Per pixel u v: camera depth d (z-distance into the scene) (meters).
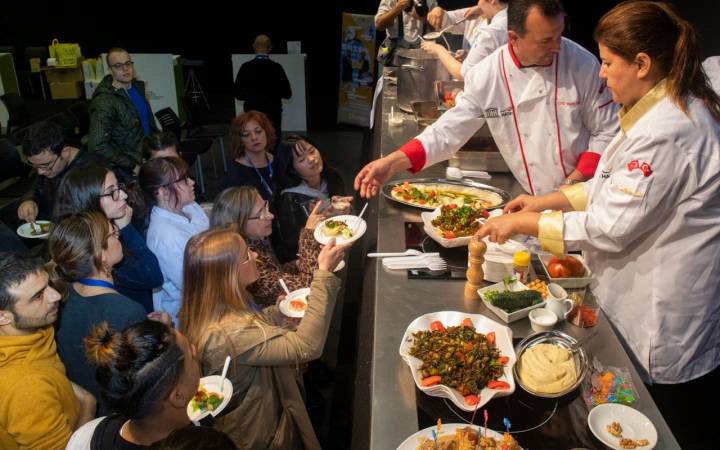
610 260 1.69
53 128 3.16
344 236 2.37
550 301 1.59
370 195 2.20
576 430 1.27
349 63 7.60
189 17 8.52
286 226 3.04
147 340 1.20
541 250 1.95
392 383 1.39
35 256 1.62
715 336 1.64
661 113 1.45
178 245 2.42
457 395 1.31
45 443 1.46
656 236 1.57
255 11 8.38
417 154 2.20
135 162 4.27
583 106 2.14
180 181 2.48
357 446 1.46
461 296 1.72
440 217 2.06
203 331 1.64
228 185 3.41
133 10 8.54
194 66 8.59
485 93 2.20
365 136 6.74
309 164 3.06
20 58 9.08
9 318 1.53
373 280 1.89
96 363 1.20
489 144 2.56
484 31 2.73
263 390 1.71
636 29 1.42
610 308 1.71
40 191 3.38
